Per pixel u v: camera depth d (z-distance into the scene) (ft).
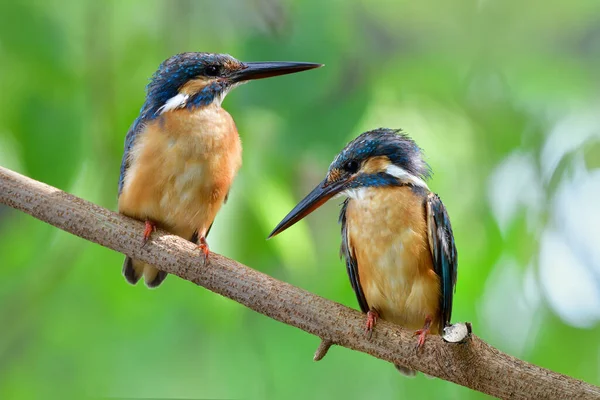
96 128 34.47
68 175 32.83
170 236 28.04
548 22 44.93
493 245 36.81
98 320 37.27
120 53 35.58
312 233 44.50
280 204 34.53
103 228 27.96
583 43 45.91
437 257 29.96
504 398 25.50
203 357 38.22
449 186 37.81
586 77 45.60
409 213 29.86
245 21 37.24
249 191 33.96
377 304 30.48
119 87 35.27
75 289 37.06
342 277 37.17
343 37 36.73
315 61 35.73
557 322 38.06
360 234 30.30
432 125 39.55
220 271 27.43
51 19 34.55
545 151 42.06
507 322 37.83
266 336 38.27
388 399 38.93
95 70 34.91
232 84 32.27
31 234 36.96
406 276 29.86
